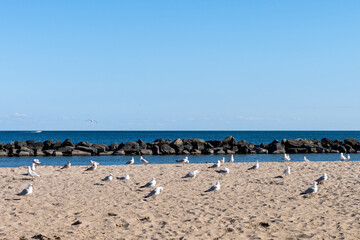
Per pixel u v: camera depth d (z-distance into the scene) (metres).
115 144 61.69
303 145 64.31
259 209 15.47
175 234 12.22
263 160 49.75
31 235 12.26
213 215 14.62
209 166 30.05
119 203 16.97
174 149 60.84
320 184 21.05
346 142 67.12
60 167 30.22
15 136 177.00
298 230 12.38
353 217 13.89
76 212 15.40
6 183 22.30
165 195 18.64
